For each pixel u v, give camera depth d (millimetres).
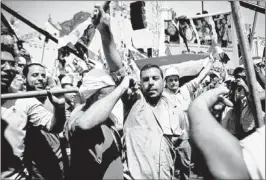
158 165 1911
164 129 2033
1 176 2072
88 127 1660
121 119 2422
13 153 2129
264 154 540
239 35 998
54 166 2492
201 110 628
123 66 2186
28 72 2570
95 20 2146
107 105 1700
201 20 3549
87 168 1788
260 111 932
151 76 2117
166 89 2693
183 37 3570
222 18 3508
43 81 2594
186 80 3215
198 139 583
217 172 546
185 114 2270
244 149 558
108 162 1810
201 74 2951
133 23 2498
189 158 2508
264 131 573
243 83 3074
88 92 1919
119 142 1999
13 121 2154
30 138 2393
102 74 1977
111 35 2115
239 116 3090
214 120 608
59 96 2109
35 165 2414
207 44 3547
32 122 2242
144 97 2146
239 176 533
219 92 676
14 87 2727
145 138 1964
